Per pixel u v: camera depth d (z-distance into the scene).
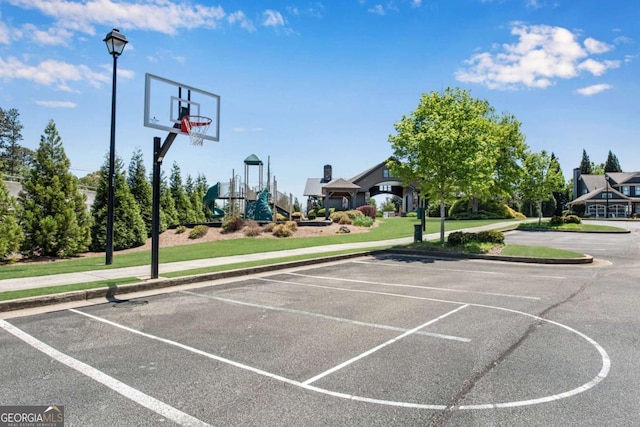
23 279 10.10
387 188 59.09
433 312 7.51
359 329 6.44
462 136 16.83
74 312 7.55
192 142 11.55
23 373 4.72
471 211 45.94
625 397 4.07
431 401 4.00
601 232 29.66
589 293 9.16
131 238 22.33
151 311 7.63
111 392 4.23
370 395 4.14
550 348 5.51
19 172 57.56
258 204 31.05
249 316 7.26
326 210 40.16
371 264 14.31
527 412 3.78
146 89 10.11
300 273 12.33
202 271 11.37
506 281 10.85
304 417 3.70
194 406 3.93
